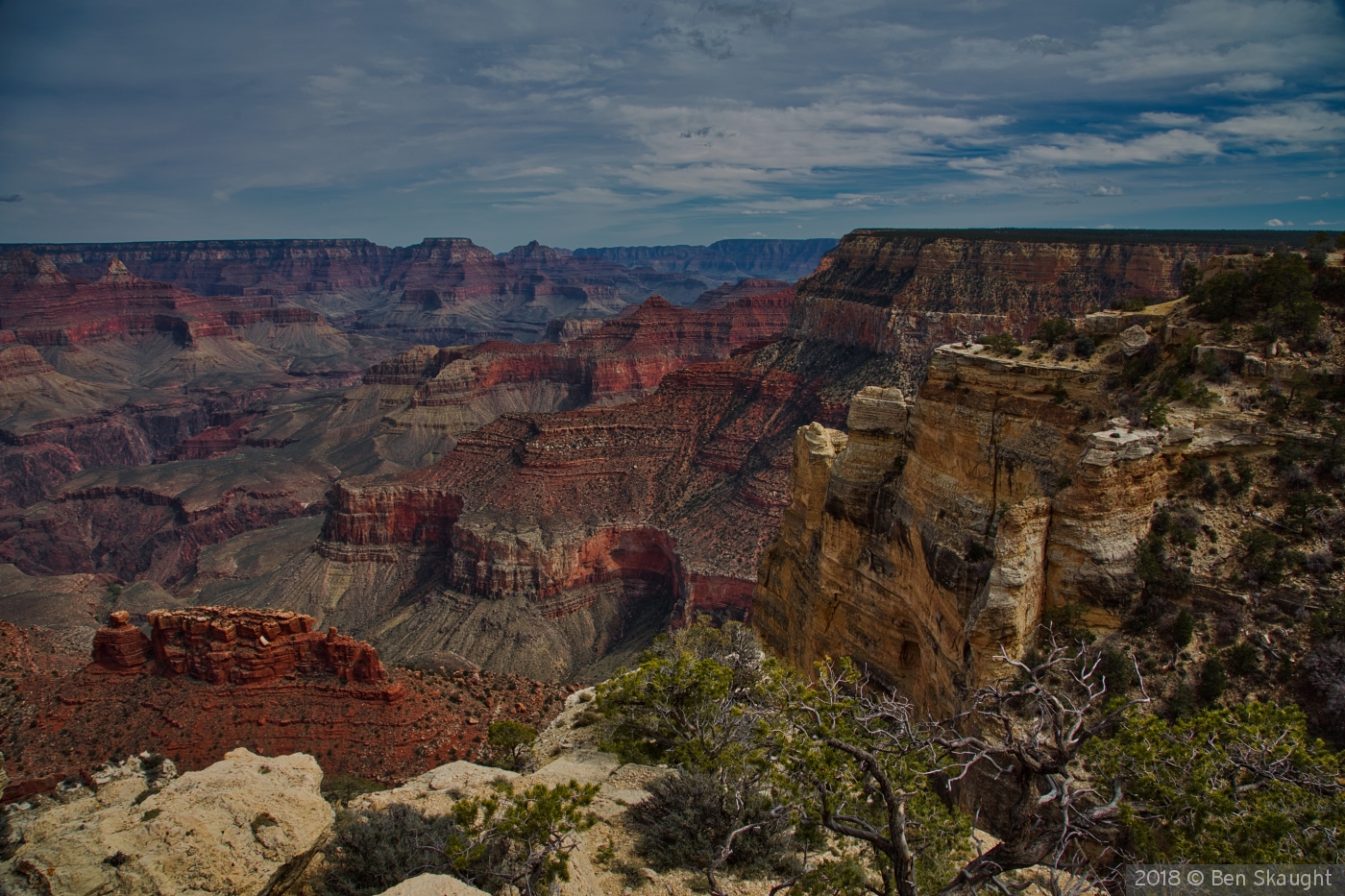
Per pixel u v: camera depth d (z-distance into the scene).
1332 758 17.12
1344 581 24.38
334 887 17.61
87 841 14.74
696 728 23.94
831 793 17.50
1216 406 28.05
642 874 19.20
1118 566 26.11
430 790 24.69
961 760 24.67
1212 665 24.03
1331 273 29.55
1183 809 16.69
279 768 18.59
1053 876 14.68
